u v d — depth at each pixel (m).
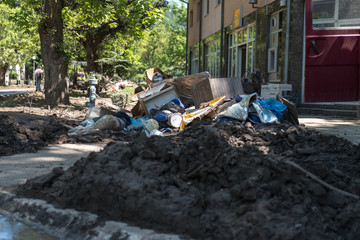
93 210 4.07
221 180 3.99
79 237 3.71
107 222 3.81
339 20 7.61
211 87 11.15
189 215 3.57
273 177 3.87
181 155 4.28
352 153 5.45
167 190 3.84
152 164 4.12
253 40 19.50
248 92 12.44
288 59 14.95
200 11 31.66
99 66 31.25
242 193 3.65
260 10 17.97
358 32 7.59
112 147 4.53
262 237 3.18
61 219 4.02
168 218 3.60
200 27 31.62
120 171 4.16
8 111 15.20
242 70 22.50
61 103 18.94
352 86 7.64
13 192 4.82
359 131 9.43
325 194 3.71
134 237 3.49
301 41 14.62
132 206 3.79
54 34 18.73
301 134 7.84
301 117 13.02
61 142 8.88
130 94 20.64
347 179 4.26
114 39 31.73
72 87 39.97
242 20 20.95
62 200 4.32
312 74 7.62
